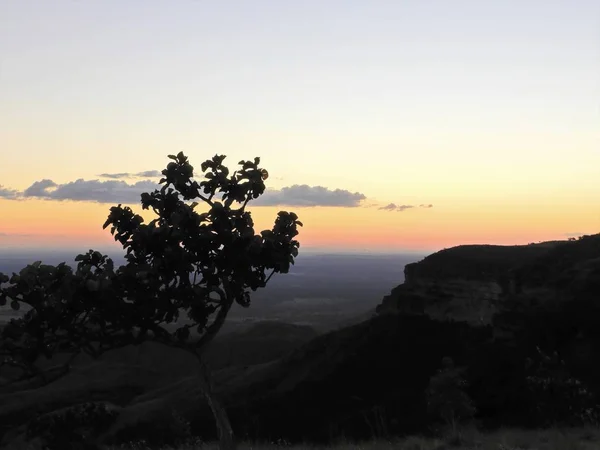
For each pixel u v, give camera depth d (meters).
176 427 22.61
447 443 13.57
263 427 25.44
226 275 9.88
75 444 20.05
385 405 23.28
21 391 43.25
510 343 22.41
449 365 18.23
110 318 9.20
